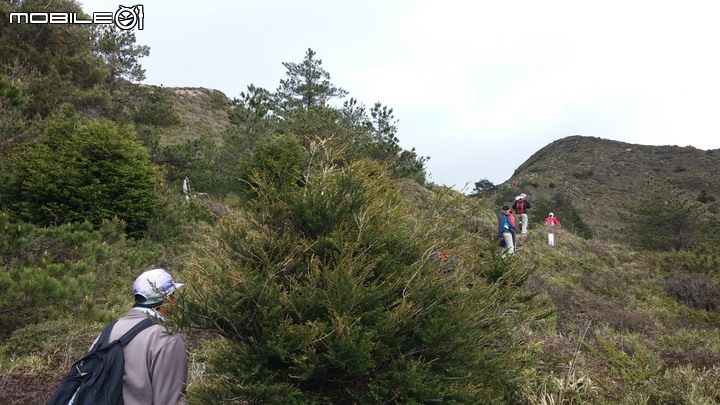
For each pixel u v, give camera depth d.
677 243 37.06
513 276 5.34
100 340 2.57
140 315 2.73
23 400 4.22
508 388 4.18
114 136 12.08
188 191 16.55
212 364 3.21
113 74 28.53
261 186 3.78
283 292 3.19
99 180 11.20
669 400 4.89
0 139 10.63
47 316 6.54
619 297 12.60
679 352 6.70
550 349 5.49
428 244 3.71
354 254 3.47
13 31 22.34
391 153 19.77
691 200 72.81
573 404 4.54
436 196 4.12
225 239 3.46
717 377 5.16
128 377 2.49
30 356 5.61
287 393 3.03
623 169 90.62
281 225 3.63
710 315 11.08
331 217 3.61
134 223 11.52
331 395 3.24
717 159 90.62
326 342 3.10
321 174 3.84
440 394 3.09
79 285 7.04
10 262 7.44
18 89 10.52
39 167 10.69
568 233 20.48
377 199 3.80
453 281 3.62
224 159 20.58
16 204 10.40
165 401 2.54
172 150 20.08
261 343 3.13
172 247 11.43
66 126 12.02
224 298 3.04
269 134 20.25
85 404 2.38
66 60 23.34
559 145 116.81
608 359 5.80
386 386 3.11
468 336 3.38
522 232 18.89
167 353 2.61
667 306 12.35
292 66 37.88
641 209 38.88
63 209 10.57
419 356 3.33
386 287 3.38
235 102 21.97
